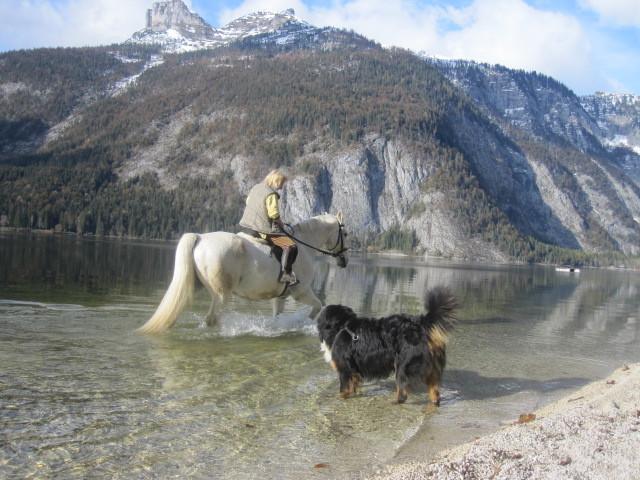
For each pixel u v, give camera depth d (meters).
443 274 47.41
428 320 7.53
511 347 11.88
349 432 6.36
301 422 6.58
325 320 8.01
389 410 7.28
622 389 7.70
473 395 8.16
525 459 4.99
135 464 5.12
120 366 8.13
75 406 6.41
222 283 10.48
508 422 6.95
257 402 7.14
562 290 35.25
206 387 7.52
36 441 5.42
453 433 6.48
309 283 12.09
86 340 9.52
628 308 24.08
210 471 5.10
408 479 4.69
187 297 10.30
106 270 25.64
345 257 13.05
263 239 11.07
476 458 5.07
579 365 10.53
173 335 10.42
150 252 51.69
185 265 10.31
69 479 4.74
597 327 16.31
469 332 13.52
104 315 12.01
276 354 9.55
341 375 7.75
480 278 44.66
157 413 6.42
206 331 10.98
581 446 5.27
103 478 4.81
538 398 8.16
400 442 6.11
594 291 36.78
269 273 11.05
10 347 8.69
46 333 9.85
